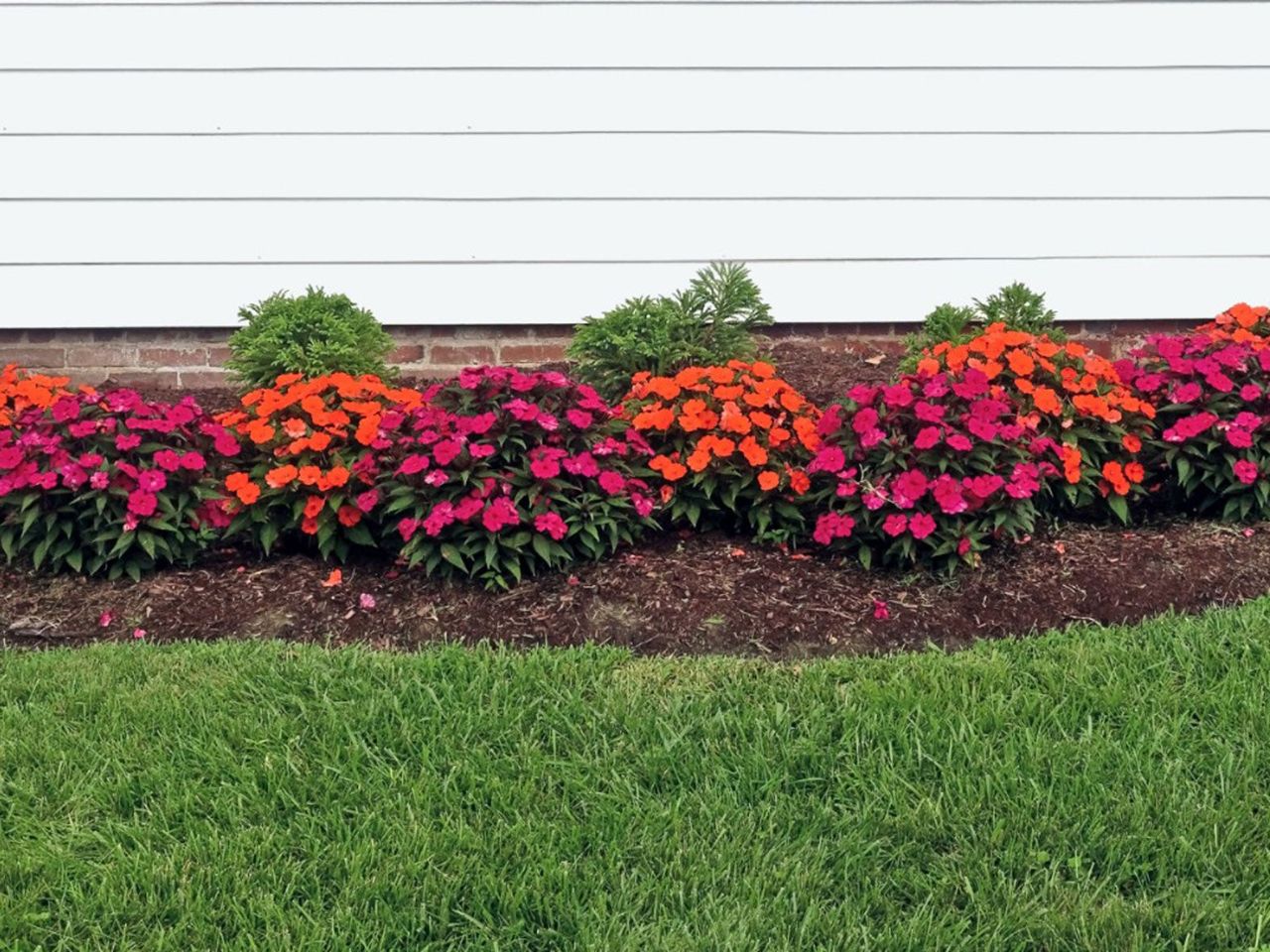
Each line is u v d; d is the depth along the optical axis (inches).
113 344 265.4
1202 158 266.8
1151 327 273.3
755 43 259.6
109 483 179.2
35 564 178.9
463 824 125.0
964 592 171.9
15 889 117.3
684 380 190.7
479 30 257.4
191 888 116.6
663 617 166.2
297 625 168.7
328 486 175.2
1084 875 119.2
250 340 221.1
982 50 261.4
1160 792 129.3
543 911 115.8
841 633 164.6
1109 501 185.8
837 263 267.3
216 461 190.9
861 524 178.2
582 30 258.1
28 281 261.4
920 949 111.5
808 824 127.9
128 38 255.0
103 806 129.0
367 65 257.8
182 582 178.7
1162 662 151.5
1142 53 262.7
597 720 143.1
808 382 244.5
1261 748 135.3
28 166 257.9
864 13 259.4
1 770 134.2
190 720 142.0
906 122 263.1
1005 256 268.4
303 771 134.4
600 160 262.4
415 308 265.6
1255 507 190.9
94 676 152.1
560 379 185.5
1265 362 187.8
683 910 115.8
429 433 175.8
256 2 254.8
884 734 139.5
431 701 145.7
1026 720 142.0
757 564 178.4
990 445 177.9
